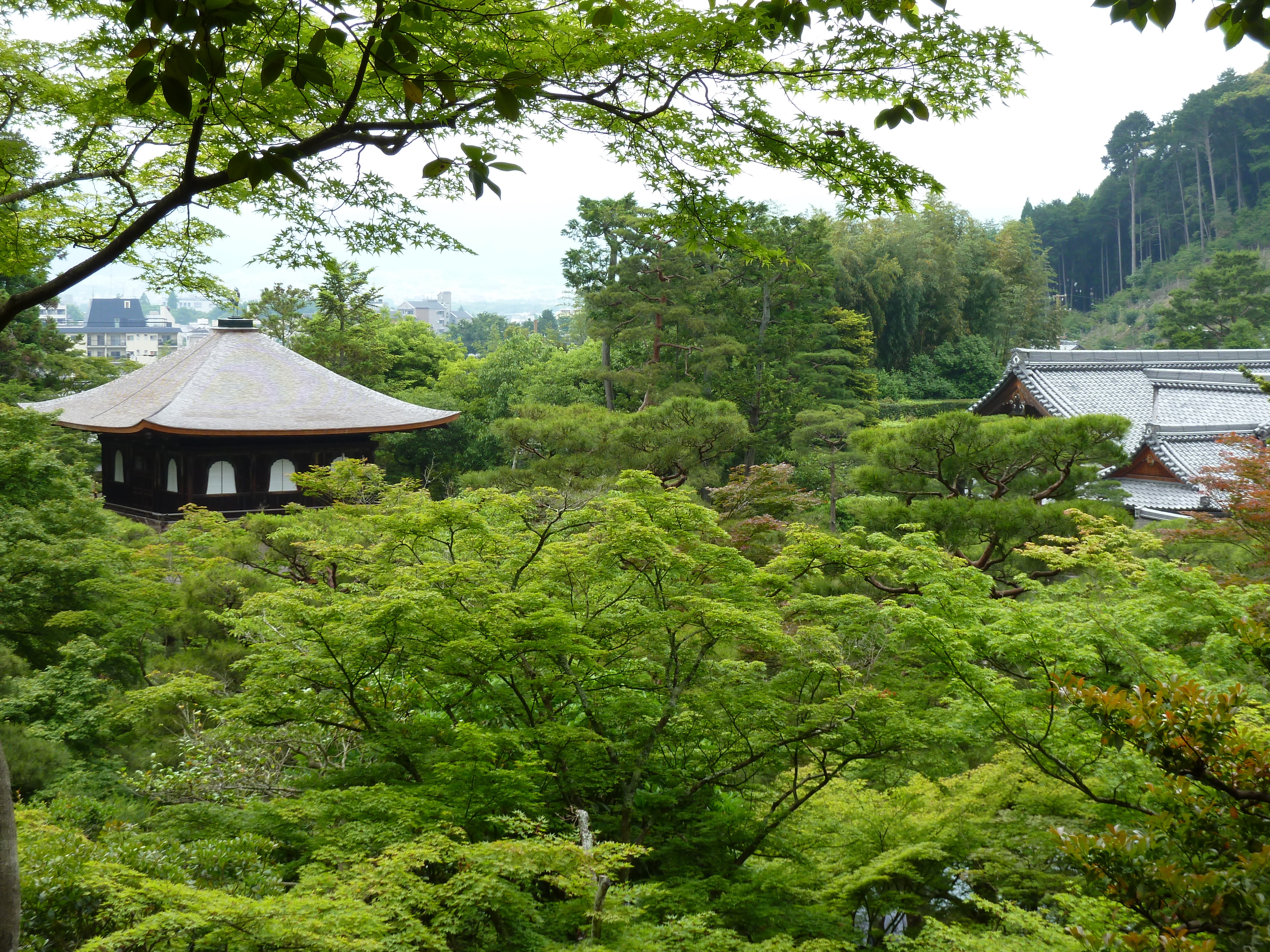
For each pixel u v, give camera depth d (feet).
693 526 34.40
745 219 20.93
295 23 17.87
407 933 17.49
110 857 21.33
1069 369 102.22
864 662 38.50
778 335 147.33
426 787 25.82
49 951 19.34
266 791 33.78
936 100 17.53
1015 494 61.98
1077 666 26.89
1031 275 239.30
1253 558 43.73
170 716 42.75
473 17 16.57
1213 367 106.63
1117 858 14.21
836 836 31.53
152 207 15.43
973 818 29.50
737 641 31.58
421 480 143.84
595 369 141.59
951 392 202.80
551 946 21.15
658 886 23.79
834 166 18.86
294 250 22.61
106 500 122.21
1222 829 14.83
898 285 199.31
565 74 18.12
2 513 52.08
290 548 60.13
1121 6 11.91
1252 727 21.62
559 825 28.30
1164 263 340.39
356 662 29.04
